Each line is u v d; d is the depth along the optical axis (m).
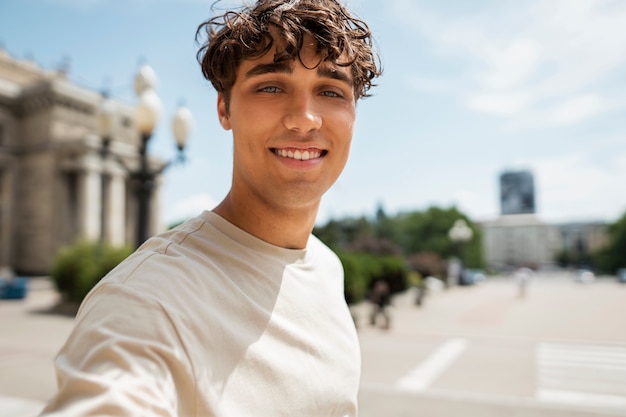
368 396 8.17
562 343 14.36
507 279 86.19
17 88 38.41
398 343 14.20
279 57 0.99
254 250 1.04
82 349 0.68
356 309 19.86
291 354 0.92
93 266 18.83
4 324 15.80
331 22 1.04
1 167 37.34
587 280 63.47
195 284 0.84
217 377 0.78
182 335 0.74
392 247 36.09
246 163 1.05
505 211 147.50
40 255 35.88
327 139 1.07
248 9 1.05
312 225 1.19
